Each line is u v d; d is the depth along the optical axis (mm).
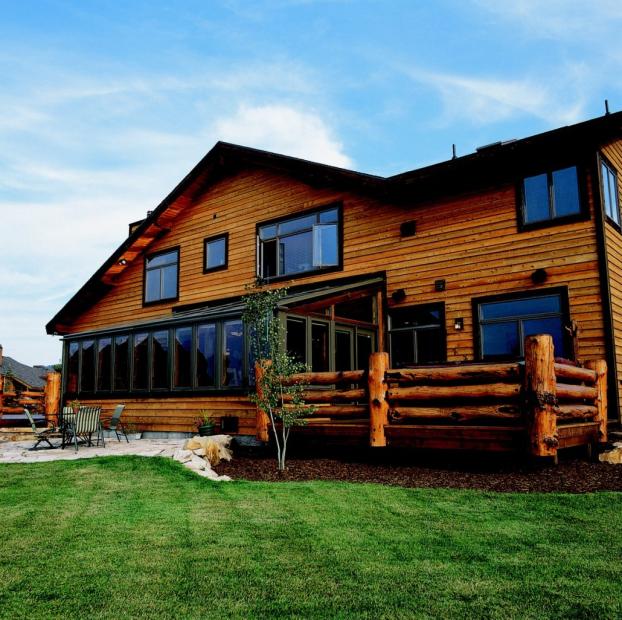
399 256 13867
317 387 12047
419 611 3611
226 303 16812
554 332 11508
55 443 12961
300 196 15930
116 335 15609
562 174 11758
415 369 8844
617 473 7672
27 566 4465
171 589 3994
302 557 4613
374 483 7719
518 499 6414
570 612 3572
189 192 18188
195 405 13281
